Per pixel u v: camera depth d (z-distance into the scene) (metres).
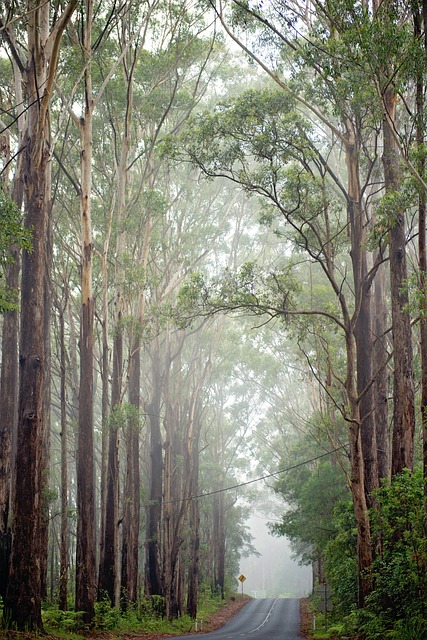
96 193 34.19
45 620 20.64
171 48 30.83
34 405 18.25
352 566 25.89
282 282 22.02
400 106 24.27
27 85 20.08
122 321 30.23
